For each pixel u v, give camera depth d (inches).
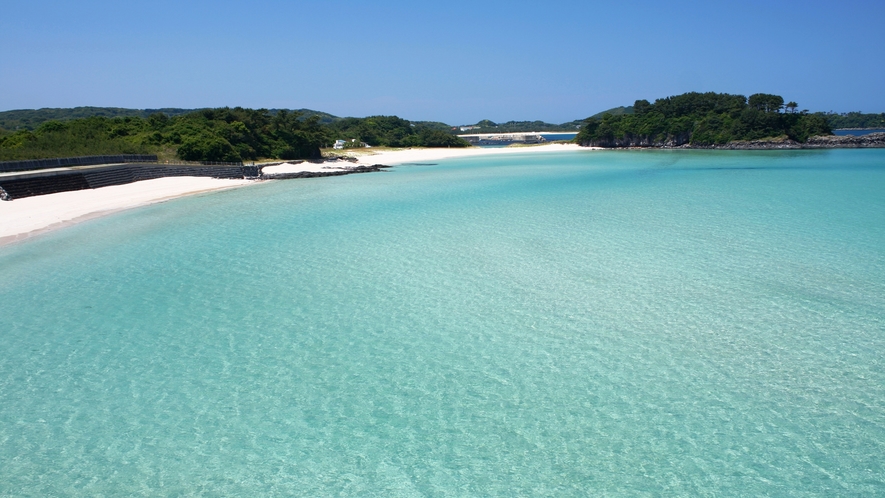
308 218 1460.4
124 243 1198.9
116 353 668.1
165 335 716.7
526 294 839.7
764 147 4965.6
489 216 1446.9
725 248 1067.3
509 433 501.4
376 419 527.5
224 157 2780.5
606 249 1078.4
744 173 2628.0
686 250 1059.3
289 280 926.4
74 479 450.3
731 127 5211.6
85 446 493.7
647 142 5654.5
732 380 577.0
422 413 535.5
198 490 435.8
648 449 473.7
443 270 965.2
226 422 525.7
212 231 1306.6
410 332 714.8
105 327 745.0
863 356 617.0
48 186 1845.5
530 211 1517.0
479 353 653.3
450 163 3747.5
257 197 1895.9
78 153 2336.4
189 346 684.1
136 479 449.4
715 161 3533.5
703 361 618.5
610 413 526.9
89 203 1690.5
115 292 882.8
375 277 933.8
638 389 566.3
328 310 792.9
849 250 1032.8
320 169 2952.8
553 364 622.5
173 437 504.1
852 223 1279.5
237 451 483.8
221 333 720.3
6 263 1055.0
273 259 1053.8
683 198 1748.3
